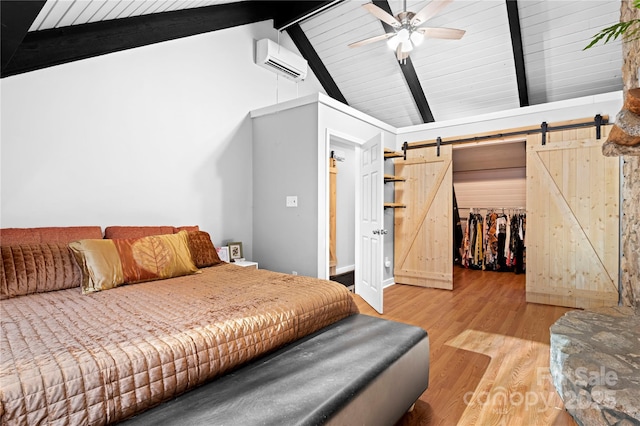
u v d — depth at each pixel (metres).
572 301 3.81
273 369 1.45
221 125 3.70
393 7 4.04
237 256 3.63
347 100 5.57
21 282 1.94
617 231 3.61
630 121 1.35
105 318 1.50
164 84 3.19
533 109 4.08
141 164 3.01
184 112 3.35
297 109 3.62
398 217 5.11
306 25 4.57
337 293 2.09
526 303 3.97
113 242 2.28
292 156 3.65
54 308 1.67
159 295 1.92
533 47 3.93
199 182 3.48
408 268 5.00
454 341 2.80
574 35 3.69
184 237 2.72
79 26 2.58
